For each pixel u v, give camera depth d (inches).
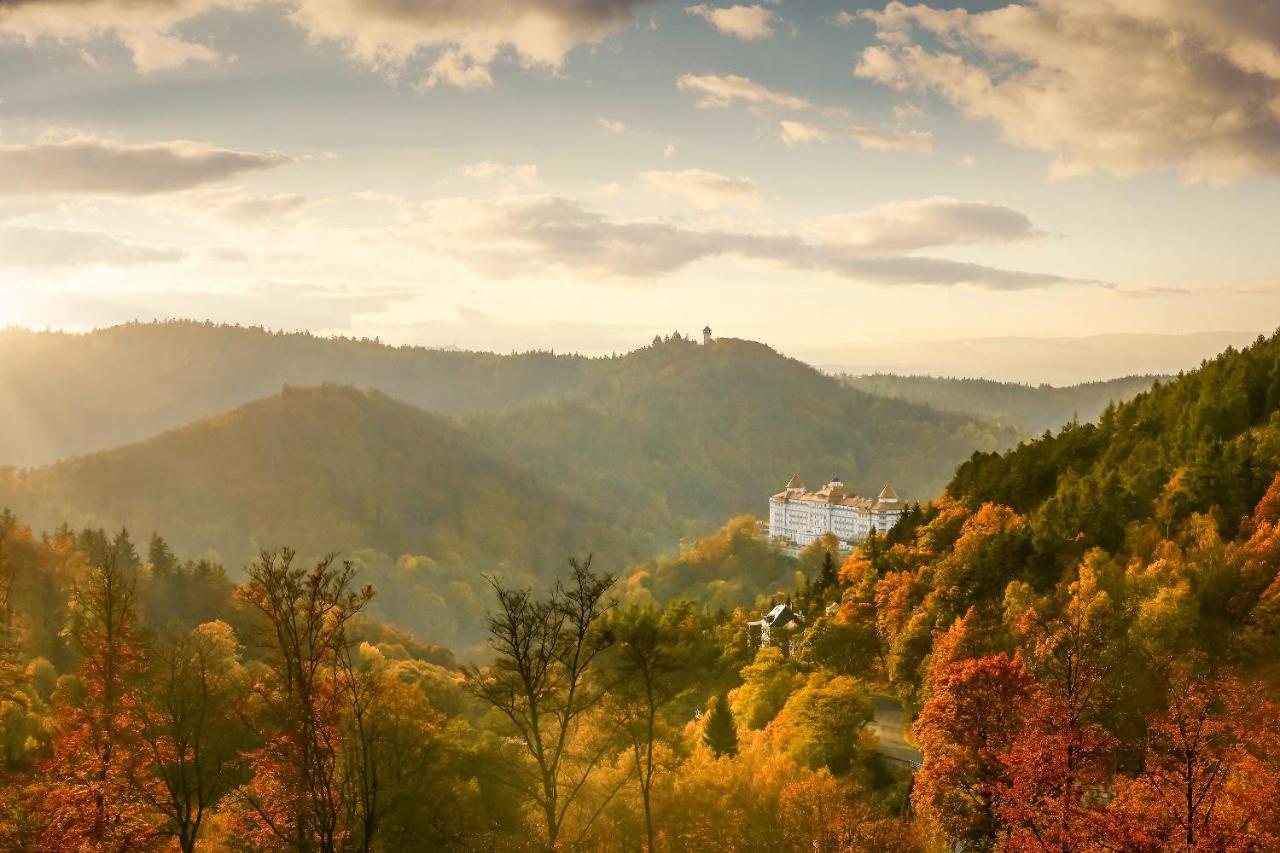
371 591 1786.4
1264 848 1652.3
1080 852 1707.7
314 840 1701.5
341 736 1877.5
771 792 2476.6
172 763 1850.4
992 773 2197.3
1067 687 2046.0
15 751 2518.5
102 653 1927.9
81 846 1699.1
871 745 3196.4
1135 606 3196.4
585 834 2081.7
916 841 2268.7
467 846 1959.9
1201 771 1764.3
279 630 1689.2
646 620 2266.2
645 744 2209.6
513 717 1873.8
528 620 1833.2
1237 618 3233.3
